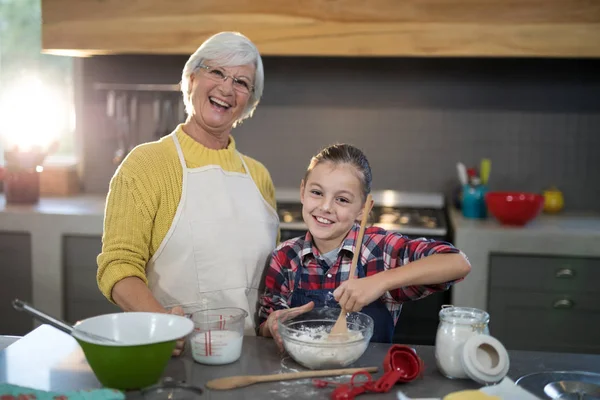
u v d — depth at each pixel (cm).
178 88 378
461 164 343
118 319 135
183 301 184
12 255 332
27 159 348
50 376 132
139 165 179
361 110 378
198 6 331
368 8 322
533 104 368
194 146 189
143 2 333
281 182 387
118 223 173
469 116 372
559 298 304
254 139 386
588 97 365
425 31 320
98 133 391
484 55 319
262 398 124
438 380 135
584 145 368
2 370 135
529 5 314
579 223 325
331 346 136
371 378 131
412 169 378
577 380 137
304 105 381
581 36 314
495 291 307
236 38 185
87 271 329
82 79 388
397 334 320
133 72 385
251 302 188
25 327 334
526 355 152
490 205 315
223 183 189
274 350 152
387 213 343
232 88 185
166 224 181
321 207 167
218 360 141
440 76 371
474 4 317
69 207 341
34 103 400
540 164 371
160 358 125
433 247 161
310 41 327
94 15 337
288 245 182
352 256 171
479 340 133
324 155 172
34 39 397
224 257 185
